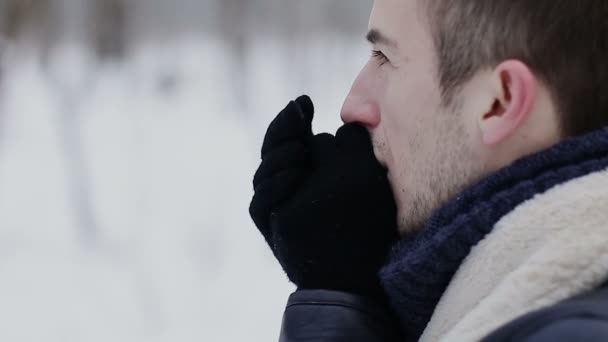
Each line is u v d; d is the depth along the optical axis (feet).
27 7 39.37
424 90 3.93
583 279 3.19
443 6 3.87
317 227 4.23
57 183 33.09
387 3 4.08
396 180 4.10
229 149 38.99
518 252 3.43
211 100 48.70
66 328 20.31
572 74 3.66
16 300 22.12
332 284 4.23
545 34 3.65
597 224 3.29
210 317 20.84
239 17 51.08
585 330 2.83
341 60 60.23
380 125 4.22
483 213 3.55
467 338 3.32
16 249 26.43
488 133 3.75
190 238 26.35
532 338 2.92
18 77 49.65
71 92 39.50
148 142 39.91
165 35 62.13
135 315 20.97
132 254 25.38
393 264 3.91
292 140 4.45
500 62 3.73
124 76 46.98
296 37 59.16
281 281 22.98
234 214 29.01
